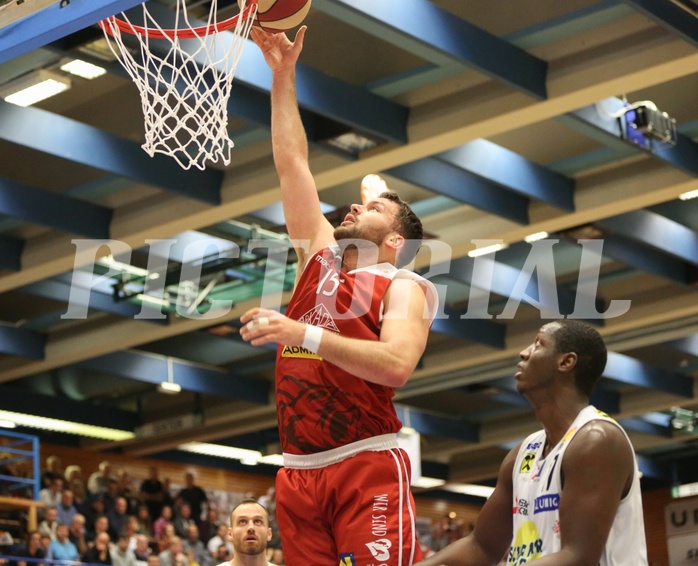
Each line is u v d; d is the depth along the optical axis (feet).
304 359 13.24
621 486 10.74
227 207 37.60
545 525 10.98
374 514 12.64
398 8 29.09
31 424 59.41
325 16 31.50
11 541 46.47
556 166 39.75
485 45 30.89
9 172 39.55
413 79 33.91
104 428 61.62
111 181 39.17
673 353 58.49
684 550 33.50
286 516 13.24
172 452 69.87
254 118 33.14
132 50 28.66
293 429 13.19
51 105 35.99
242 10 16.30
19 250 41.93
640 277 48.70
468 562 12.24
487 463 76.54
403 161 35.14
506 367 53.36
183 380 55.47
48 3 20.38
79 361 51.19
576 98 32.01
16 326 50.01
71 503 53.83
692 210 44.04
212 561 58.95
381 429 13.12
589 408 11.34
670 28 29.32
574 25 31.42
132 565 50.72
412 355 12.50
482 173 37.40
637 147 35.91
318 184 36.42
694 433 68.69
